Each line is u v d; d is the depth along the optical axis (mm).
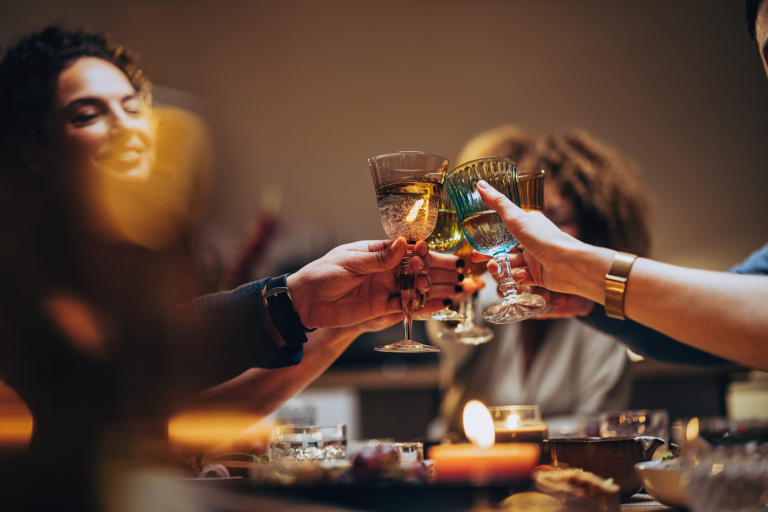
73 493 749
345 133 4090
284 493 808
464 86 4027
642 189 2000
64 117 1005
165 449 796
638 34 3865
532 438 1028
